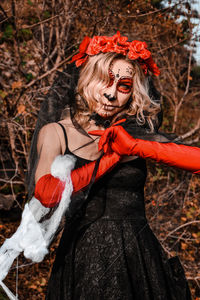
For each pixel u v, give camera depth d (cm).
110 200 140
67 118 149
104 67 142
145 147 131
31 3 361
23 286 301
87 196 133
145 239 141
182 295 142
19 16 324
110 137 134
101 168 134
